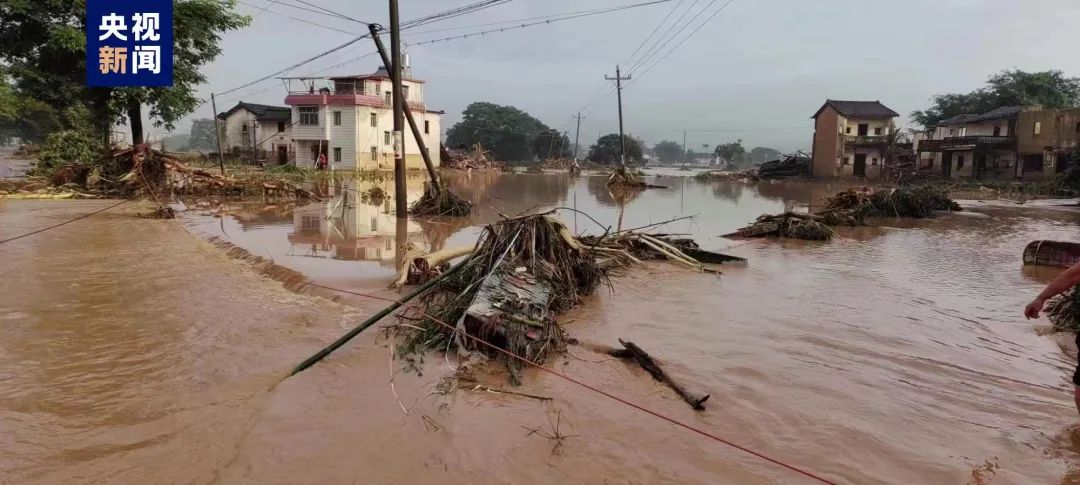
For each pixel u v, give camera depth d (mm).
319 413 4301
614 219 19344
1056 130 42969
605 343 6109
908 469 3705
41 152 28375
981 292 8773
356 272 9211
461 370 5191
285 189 24016
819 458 3811
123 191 22281
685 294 8383
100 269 9055
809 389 4953
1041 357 5938
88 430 4012
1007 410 4621
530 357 5402
